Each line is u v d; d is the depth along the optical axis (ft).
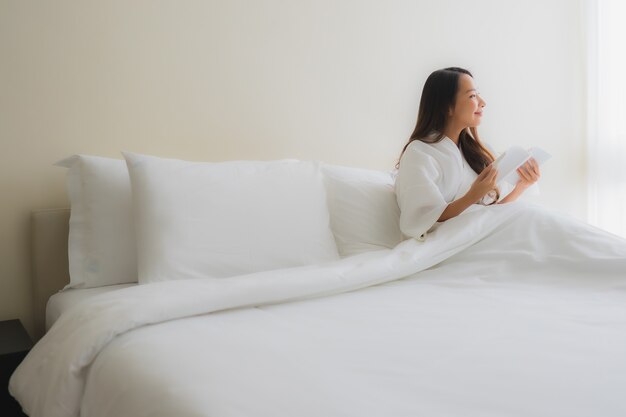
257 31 7.40
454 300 4.31
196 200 5.34
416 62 8.71
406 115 8.64
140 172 5.35
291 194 5.85
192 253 5.17
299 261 5.59
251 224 5.48
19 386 4.06
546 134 10.09
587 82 10.31
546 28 9.99
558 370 2.77
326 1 7.91
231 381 2.77
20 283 6.10
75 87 6.29
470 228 5.41
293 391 2.62
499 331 3.46
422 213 5.85
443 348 3.17
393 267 4.97
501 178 5.74
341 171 6.69
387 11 8.43
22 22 6.02
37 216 5.99
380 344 3.28
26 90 6.06
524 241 5.32
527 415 2.31
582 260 4.91
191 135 6.97
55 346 3.98
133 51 6.60
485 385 2.62
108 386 3.26
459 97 6.48
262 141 7.48
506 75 9.64
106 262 5.60
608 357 2.94
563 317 3.77
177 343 3.40
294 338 3.44
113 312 3.83
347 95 8.13
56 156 6.22
